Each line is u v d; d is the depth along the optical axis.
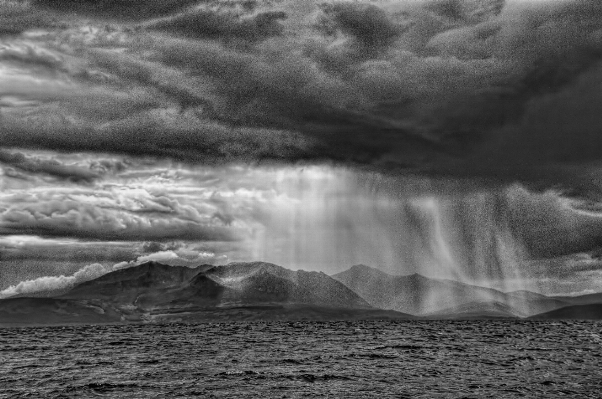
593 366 85.31
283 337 197.25
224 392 62.94
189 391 63.78
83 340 192.75
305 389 64.56
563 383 67.19
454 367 86.06
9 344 169.88
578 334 193.75
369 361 97.88
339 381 71.00
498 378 72.38
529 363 90.75
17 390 66.06
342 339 178.75
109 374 82.12
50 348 149.25
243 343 162.50
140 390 64.81
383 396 59.50
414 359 100.94
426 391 62.41
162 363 98.50
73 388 66.75
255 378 74.56
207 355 116.88
